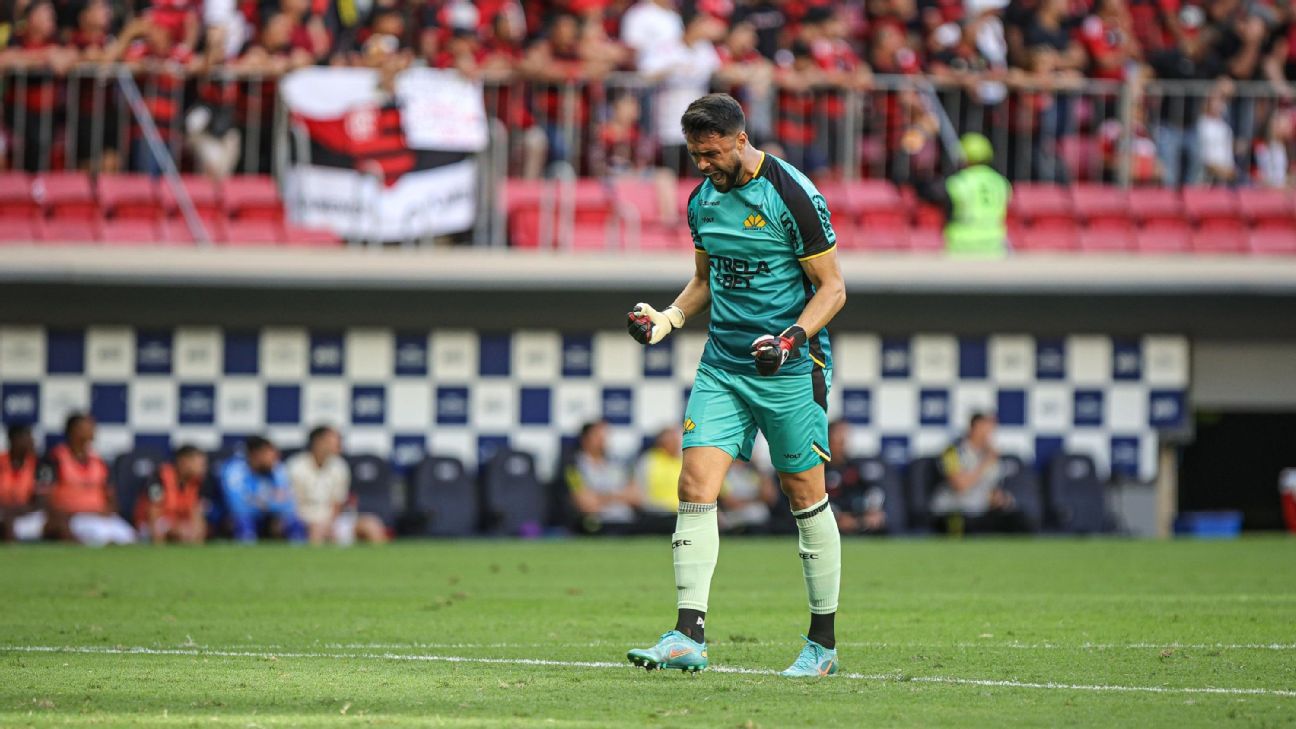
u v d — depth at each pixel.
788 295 18.92
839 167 56.84
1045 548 45.47
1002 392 57.53
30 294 51.81
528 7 56.09
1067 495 55.69
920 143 56.88
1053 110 58.41
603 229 54.75
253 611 27.17
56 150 52.78
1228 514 58.50
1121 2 60.81
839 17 57.59
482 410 55.09
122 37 52.28
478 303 54.25
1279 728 15.16
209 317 53.31
